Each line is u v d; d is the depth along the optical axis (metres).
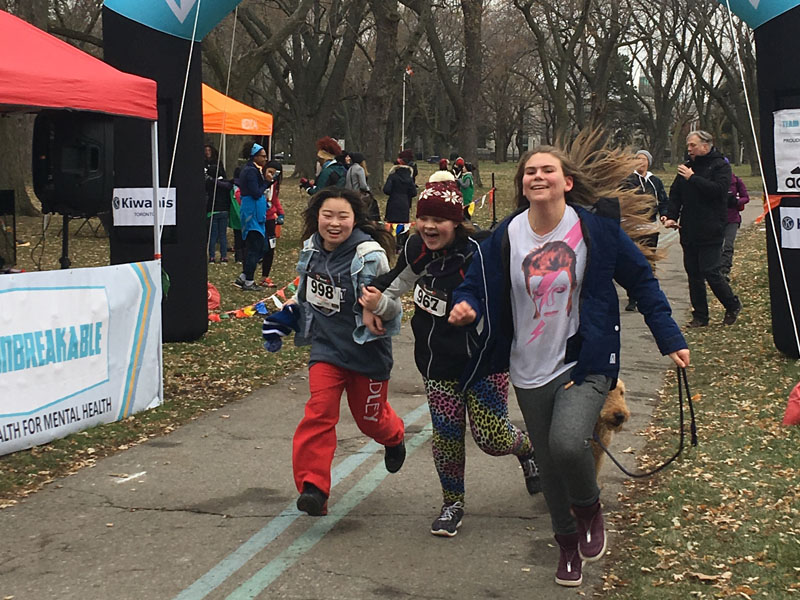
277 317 5.08
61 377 6.32
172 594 4.06
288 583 4.16
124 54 9.12
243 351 9.44
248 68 24.62
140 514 5.05
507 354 4.05
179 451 6.20
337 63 38.34
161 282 7.45
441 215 4.40
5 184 21.81
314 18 38.88
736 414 6.77
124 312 6.89
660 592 3.92
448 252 4.50
